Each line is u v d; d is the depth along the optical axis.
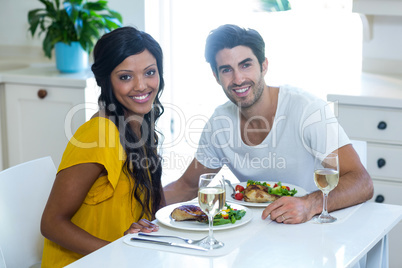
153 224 1.55
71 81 3.16
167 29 3.97
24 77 3.25
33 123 3.31
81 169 1.63
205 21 3.90
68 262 1.68
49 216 1.61
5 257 1.70
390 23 3.18
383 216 1.62
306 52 3.56
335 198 1.66
